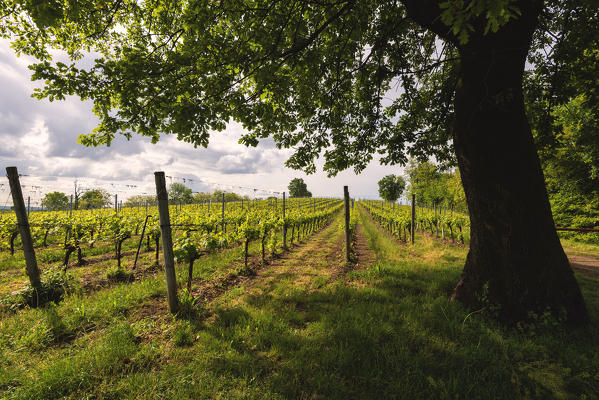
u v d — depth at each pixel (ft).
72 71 10.64
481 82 10.75
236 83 12.66
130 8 15.52
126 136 13.37
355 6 14.34
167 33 14.83
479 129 10.91
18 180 12.89
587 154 29.76
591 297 13.34
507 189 10.43
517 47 9.93
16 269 21.08
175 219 38.50
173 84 11.85
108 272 18.30
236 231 25.18
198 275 18.17
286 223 32.32
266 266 22.47
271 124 16.57
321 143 19.63
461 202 89.66
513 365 7.69
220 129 13.51
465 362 7.70
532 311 9.91
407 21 16.33
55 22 7.59
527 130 10.67
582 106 15.88
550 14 14.28
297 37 12.13
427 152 22.03
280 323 10.47
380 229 58.39
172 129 12.34
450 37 10.87
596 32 13.20
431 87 22.03
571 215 38.81
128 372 7.71
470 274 11.85
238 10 11.59
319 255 27.37
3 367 7.65
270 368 7.83
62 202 143.95
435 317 10.67
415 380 7.11
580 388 6.77
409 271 18.25
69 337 9.95
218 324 10.64
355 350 8.34
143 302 13.25
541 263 10.15
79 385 6.98
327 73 16.84
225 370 7.61
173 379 7.30
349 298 13.56
